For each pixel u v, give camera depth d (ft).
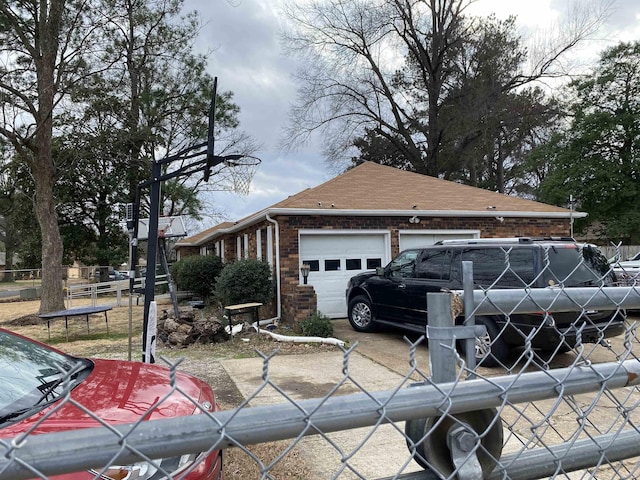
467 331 4.85
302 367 23.90
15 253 138.21
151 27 60.08
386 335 31.42
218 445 3.47
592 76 77.97
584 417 5.25
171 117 75.10
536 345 20.49
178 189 81.61
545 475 4.91
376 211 38.63
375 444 14.12
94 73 50.34
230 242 58.44
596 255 22.07
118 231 93.09
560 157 78.84
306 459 13.16
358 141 99.66
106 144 57.52
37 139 48.37
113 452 3.18
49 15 47.09
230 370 23.48
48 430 7.71
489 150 104.83
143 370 11.42
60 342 33.71
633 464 11.66
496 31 90.99
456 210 41.19
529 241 24.34
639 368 5.12
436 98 94.27
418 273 27.76
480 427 4.61
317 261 38.50
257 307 33.42
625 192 71.46
